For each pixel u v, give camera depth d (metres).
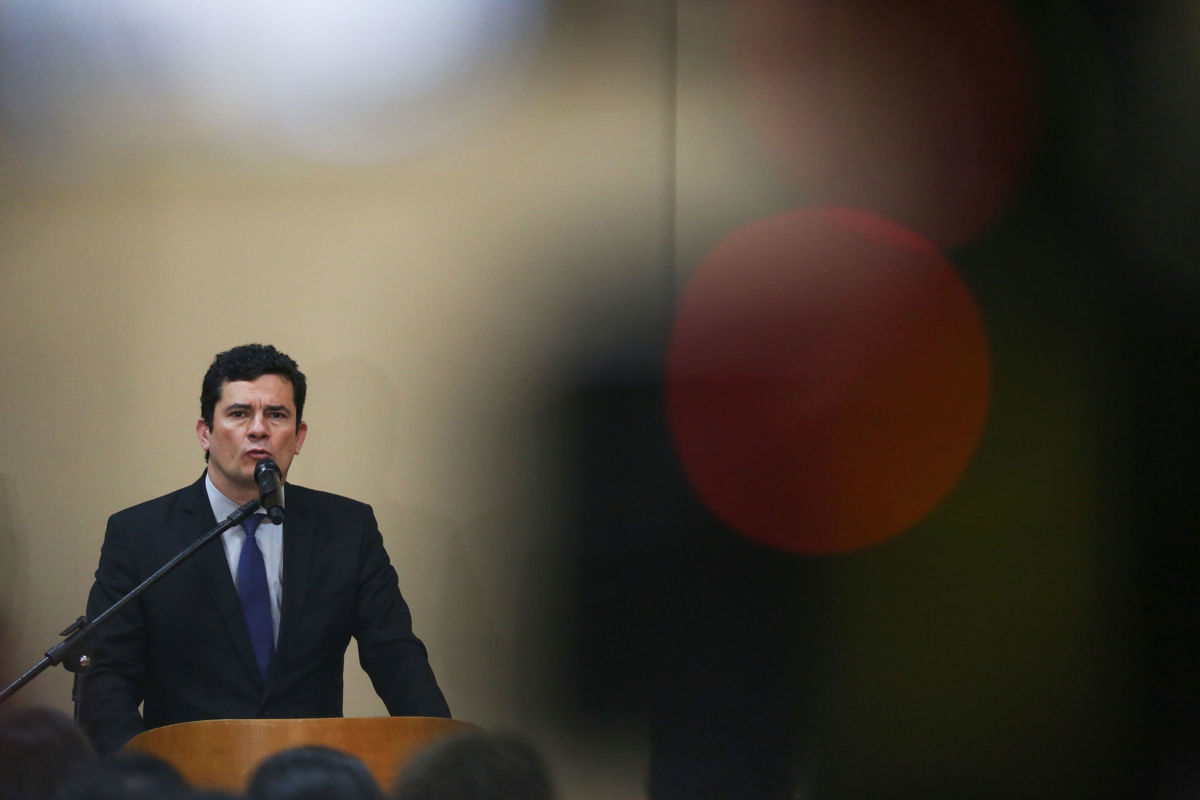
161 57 13.07
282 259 13.06
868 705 13.59
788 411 13.64
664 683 13.12
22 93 12.95
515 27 13.41
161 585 9.62
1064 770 13.73
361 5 13.24
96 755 4.34
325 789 4.04
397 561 12.86
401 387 13.04
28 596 12.55
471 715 12.84
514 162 13.34
